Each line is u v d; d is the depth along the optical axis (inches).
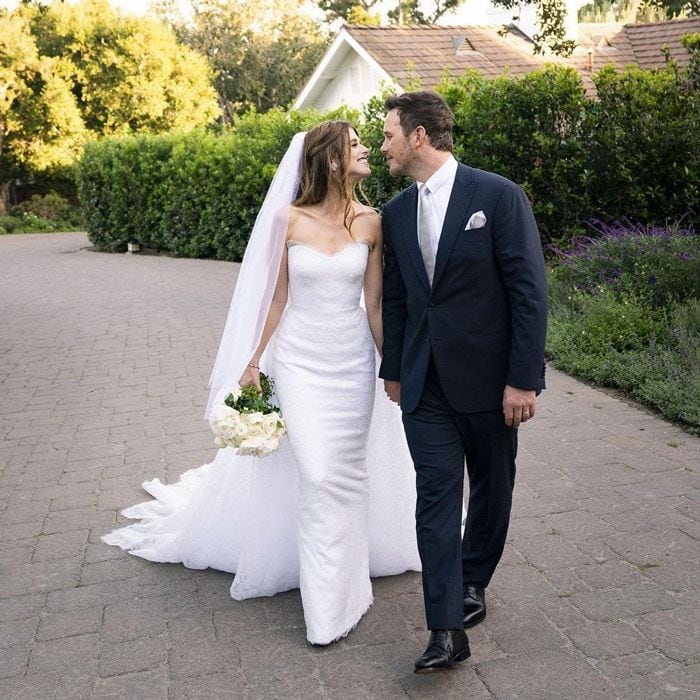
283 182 129.2
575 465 188.7
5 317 454.0
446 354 114.0
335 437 126.7
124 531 166.9
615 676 111.7
